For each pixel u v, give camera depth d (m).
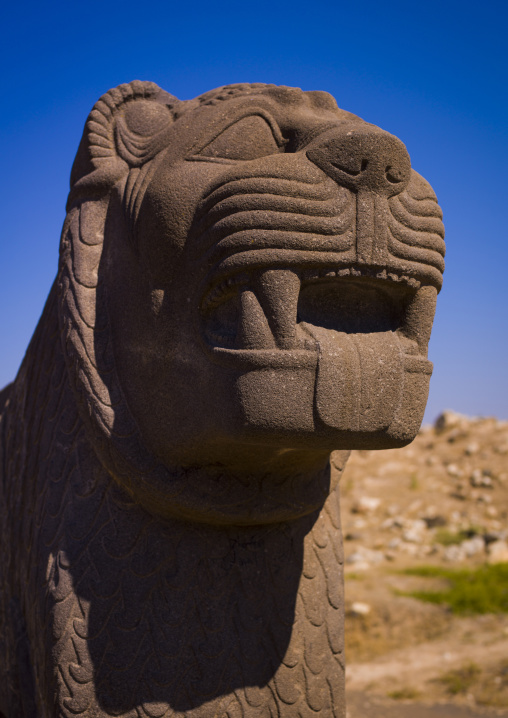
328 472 1.44
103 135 1.51
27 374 1.73
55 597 1.35
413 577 4.97
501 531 5.81
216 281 1.19
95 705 1.31
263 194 1.12
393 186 1.15
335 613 1.51
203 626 1.36
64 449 1.48
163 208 1.27
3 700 1.77
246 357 1.11
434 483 7.22
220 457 1.30
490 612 4.27
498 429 8.34
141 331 1.35
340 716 1.48
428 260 1.21
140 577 1.36
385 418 1.16
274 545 1.44
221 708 1.35
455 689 3.30
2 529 1.81
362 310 1.23
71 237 1.51
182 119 1.38
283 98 1.30
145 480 1.32
